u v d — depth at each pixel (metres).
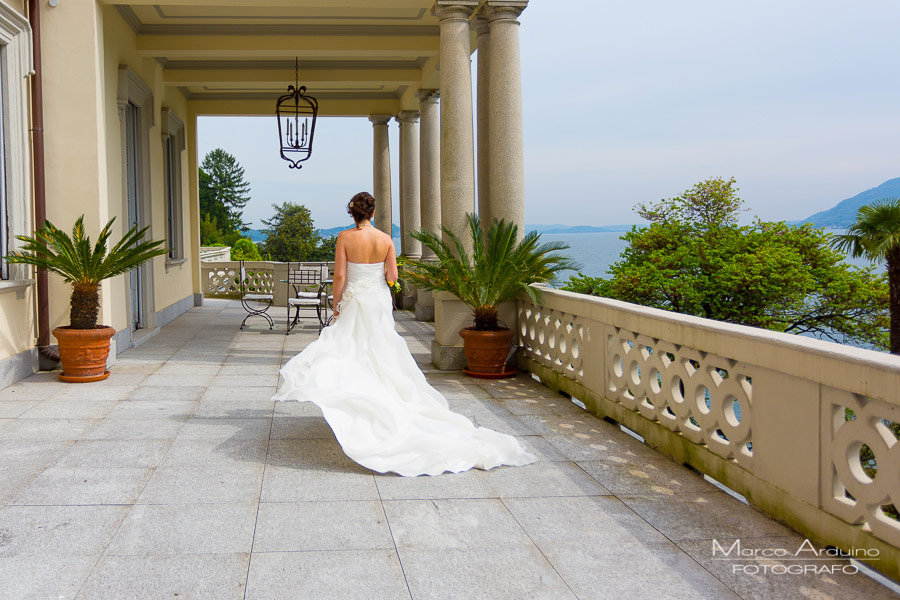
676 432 4.19
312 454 4.20
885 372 2.46
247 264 17.70
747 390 3.45
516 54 7.48
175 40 10.00
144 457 4.06
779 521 3.16
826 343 2.95
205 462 3.99
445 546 2.87
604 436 4.70
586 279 21.89
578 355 5.82
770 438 3.22
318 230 71.06
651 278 20.00
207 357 7.94
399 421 4.14
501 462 4.01
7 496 3.37
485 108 8.30
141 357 7.85
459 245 7.08
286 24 10.14
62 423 4.81
